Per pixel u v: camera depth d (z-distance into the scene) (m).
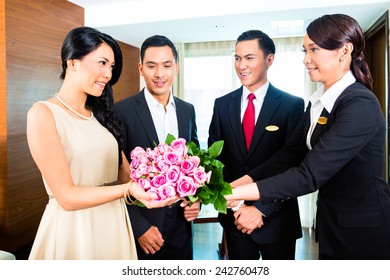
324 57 1.17
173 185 1.00
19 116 2.54
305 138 1.38
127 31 4.00
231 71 4.79
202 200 1.13
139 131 1.57
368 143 1.15
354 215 1.17
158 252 1.57
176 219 1.61
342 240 1.19
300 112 1.71
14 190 2.51
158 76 1.56
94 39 1.11
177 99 1.76
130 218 1.46
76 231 1.14
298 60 4.41
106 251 1.21
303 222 4.22
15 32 2.48
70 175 1.05
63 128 1.10
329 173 1.13
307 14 3.33
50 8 2.86
